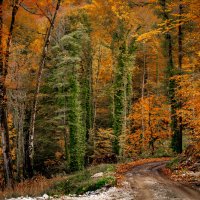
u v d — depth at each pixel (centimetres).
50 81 3603
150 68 5656
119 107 3669
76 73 3353
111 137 3897
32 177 2120
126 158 3675
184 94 2058
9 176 1956
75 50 3462
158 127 4478
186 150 2450
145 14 3347
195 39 1802
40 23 2617
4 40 1952
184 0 1408
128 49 3762
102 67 4603
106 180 1645
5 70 1892
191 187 1572
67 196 1484
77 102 3331
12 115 3612
